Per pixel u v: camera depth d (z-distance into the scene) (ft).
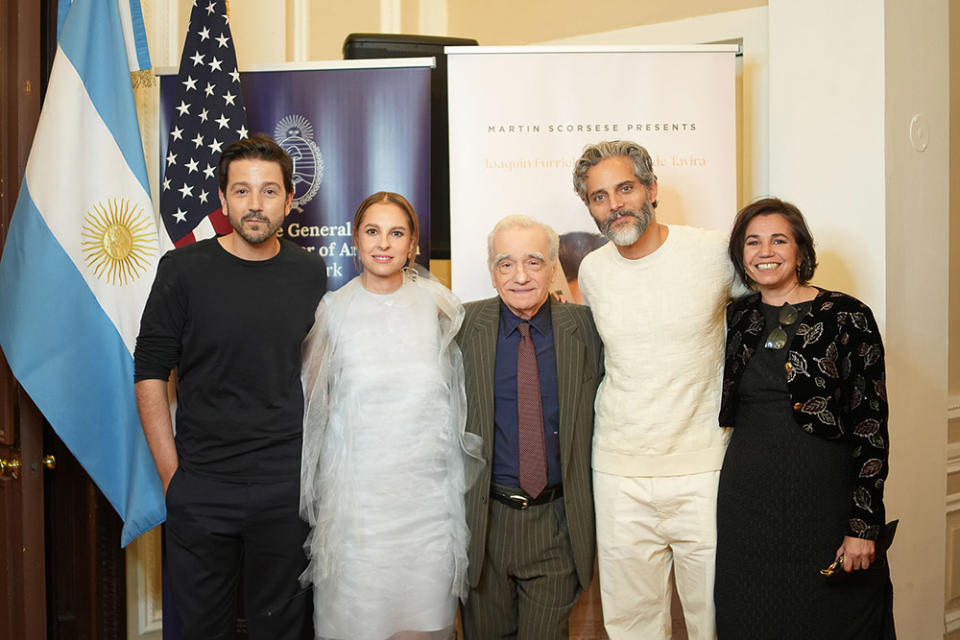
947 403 9.98
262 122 10.02
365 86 9.99
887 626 6.85
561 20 13.42
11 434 9.08
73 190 8.54
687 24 11.95
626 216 7.31
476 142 10.04
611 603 7.76
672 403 7.30
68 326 8.46
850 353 6.66
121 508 8.68
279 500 7.29
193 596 7.30
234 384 7.27
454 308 7.55
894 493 9.18
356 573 6.92
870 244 9.22
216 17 9.34
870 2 9.18
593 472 7.84
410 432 6.99
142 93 10.46
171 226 9.12
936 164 9.71
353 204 10.02
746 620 6.99
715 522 7.36
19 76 8.95
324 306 7.47
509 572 7.47
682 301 7.30
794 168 9.95
